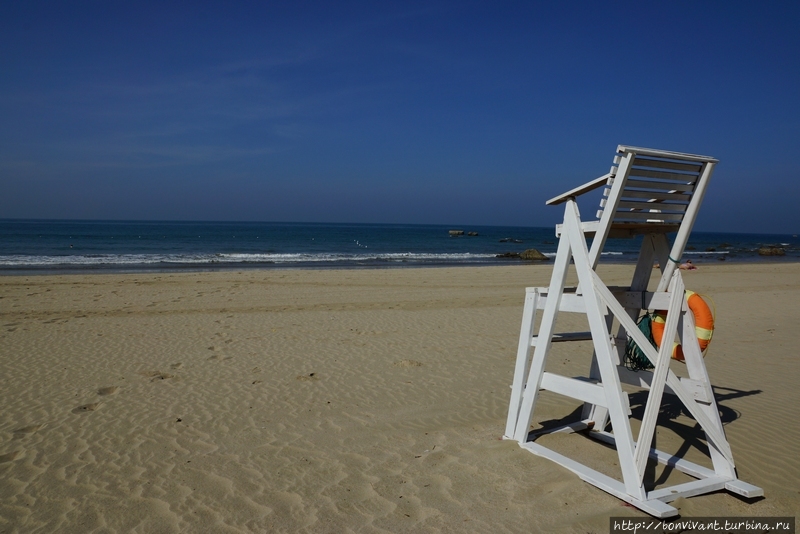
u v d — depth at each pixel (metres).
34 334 8.94
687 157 3.52
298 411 5.30
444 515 3.25
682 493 3.42
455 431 4.70
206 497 3.52
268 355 7.66
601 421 4.55
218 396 5.77
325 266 28.55
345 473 3.87
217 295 14.26
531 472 3.78
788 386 6.21
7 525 3.20
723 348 8.37
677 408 5.46
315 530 3.11
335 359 7.47
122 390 5.96
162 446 4.40
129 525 3.19
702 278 21.44
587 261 3.67
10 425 4.88
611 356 3.51
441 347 8.30
